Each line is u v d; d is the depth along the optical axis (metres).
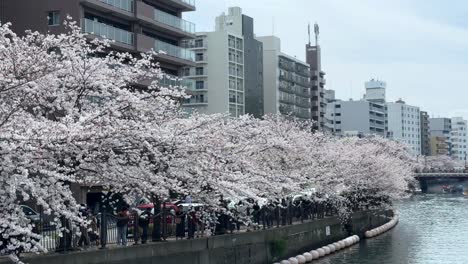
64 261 16.55
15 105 13.70
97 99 17.23
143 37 50.53
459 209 75.31
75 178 15.45
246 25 93.12
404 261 32.16
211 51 86.62
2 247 14.00
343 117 157.38
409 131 187.75
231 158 21.30
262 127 30.38
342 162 42.62
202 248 22.44
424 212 70.25
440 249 37.06
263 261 26.81
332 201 38.59
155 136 15.80
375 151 60.03
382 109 169.88
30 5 45.03
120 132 14.83
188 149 17.84
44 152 13.38
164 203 21.80
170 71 57.88
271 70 102.12
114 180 16.33
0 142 12.20
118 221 19.44
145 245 19.66
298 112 109.94
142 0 54.97
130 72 17.48
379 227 47.16
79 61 16.16
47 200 13.85
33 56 15.05
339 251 35.97
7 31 15.18
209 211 22.72
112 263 18.25
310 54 121.00
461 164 157.12
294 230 30.66
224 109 85.50
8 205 12.65
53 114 16.52
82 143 13.73
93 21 44.66
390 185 53.22
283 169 32.75
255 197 20.42
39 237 12.63
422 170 125.19
